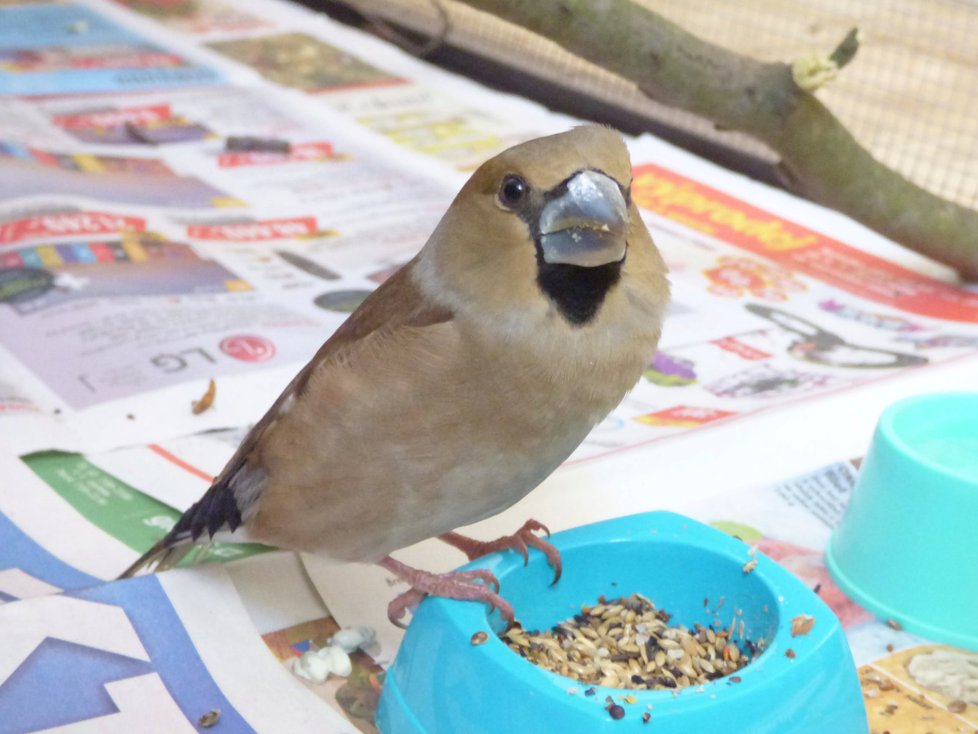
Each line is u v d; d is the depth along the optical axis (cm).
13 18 60
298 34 60
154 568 26
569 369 22
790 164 40
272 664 23
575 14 36
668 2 64
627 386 23
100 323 35
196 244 41
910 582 25
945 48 59
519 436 22
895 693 23
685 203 46
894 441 25
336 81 55
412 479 23
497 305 21
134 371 33
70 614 24
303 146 49
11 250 39
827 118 38
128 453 30
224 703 22
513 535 24
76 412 31
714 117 39
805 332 38
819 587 26
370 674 24
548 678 20
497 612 23
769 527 28
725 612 24
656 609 24
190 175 46
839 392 33
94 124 49
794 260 43
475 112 53
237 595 25
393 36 58
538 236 21
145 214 42
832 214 46
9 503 28
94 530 28
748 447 31
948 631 25
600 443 31
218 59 56
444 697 21
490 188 22
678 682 23
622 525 25
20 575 26
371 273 39
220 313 36
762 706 20
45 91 52
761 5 64
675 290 40
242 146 48
